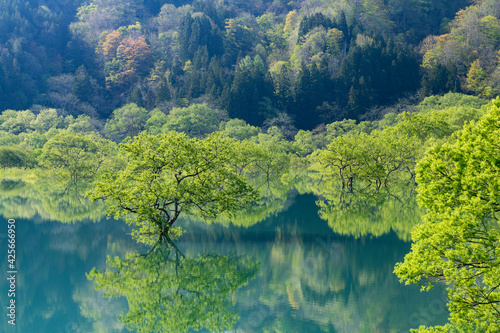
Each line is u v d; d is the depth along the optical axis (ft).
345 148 195.21
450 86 440.45
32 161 304.50
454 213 43.57
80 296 69.87
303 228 120.06
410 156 197.47
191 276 80.07
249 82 482.28
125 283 76.02
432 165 47.83
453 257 43.60
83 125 412.36
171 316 62.69
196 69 546.26
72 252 95.50
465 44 510.99
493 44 502.38
